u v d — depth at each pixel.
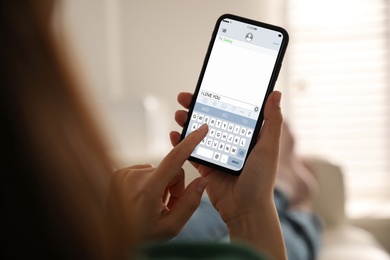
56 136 0.26
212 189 0.61
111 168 0.29
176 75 2.73
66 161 0.26
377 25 2.73
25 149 0.26
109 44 2.69
